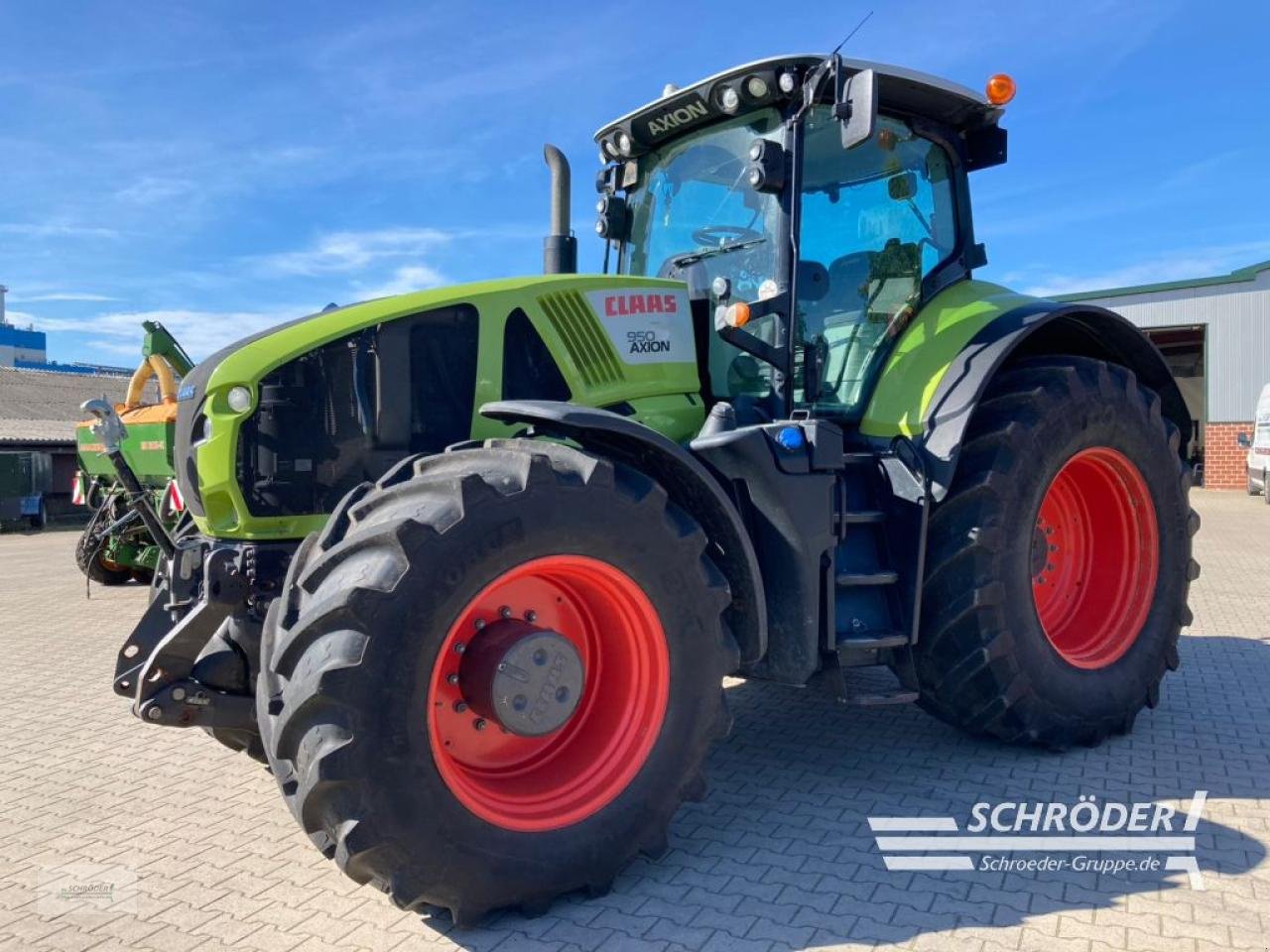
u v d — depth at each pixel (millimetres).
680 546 3014
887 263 4277
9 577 10883
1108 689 4164
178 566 3373
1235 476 21906
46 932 2766
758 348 3721
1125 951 2529
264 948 2656
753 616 3271
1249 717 4594
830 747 4250
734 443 3396
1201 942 2564
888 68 4000
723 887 2963
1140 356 4660
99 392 28422
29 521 18562
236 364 3318
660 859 3168
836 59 3541
